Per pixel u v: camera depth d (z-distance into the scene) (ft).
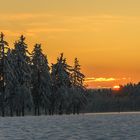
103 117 337.72
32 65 371.56
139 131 176.96
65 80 390.21
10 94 339.77
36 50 373.40
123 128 197.57
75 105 399.65
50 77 375.86
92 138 148.56
